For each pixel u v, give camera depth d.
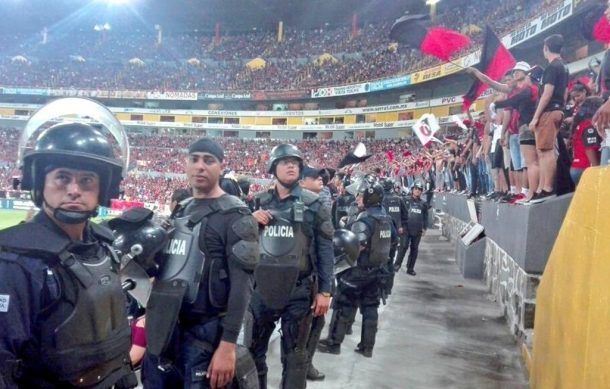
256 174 40.00
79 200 1.59
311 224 3.62
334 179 12.21
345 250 4.29
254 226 2.56
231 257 2.46
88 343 1.61
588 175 2.84
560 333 3.03
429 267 11.56
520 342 5.39
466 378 4.57
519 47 22.73
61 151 1.56
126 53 58.25
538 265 5.36
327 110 44.84
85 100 2.01
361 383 4.36
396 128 40.38
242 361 2.61
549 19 18.98
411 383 4.41
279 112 46.84
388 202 9.42
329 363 4.86
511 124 7.58
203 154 2.62
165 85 51.84
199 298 2.47
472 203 11.72
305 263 3.59
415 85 36.94
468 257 10.07
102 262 1.74
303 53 51.84
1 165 40.25
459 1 40.19
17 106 51.06
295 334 3.57
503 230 7.41
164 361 2.51
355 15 51.16
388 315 6.90
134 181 38.91
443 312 7.15
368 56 45.41
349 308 5.11
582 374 2.36
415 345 5.54
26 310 1.48
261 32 60.16
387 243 5.07
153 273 2.57
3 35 61.94
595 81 6.21
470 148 13.54
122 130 2.09
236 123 48.38
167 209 30.03
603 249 2.21
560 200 5.25
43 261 1.54
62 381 1.57
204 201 2.64
